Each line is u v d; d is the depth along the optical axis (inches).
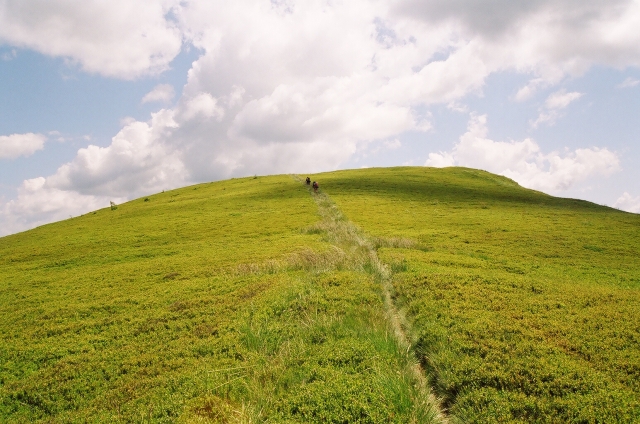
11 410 403.5
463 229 1355.8
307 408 331.3
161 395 385.7
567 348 431.5
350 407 328.2
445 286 653.9
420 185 2578.7
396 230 1328.7
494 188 2544.3
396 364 407.2
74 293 821.9
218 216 1780.3
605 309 551.2
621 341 444.1
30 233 1867.6
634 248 1062.4
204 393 373.1
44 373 474.0
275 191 2474.2
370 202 1988.2
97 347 542.9
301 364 416.8
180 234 1450.5
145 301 719.1
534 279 729.6
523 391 350.9
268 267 864.3
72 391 427.2
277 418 323.9
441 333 470.6
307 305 585.0
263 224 1529.3
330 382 366.3
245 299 663.8
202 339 522.6
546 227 1378.0
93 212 2464.3
